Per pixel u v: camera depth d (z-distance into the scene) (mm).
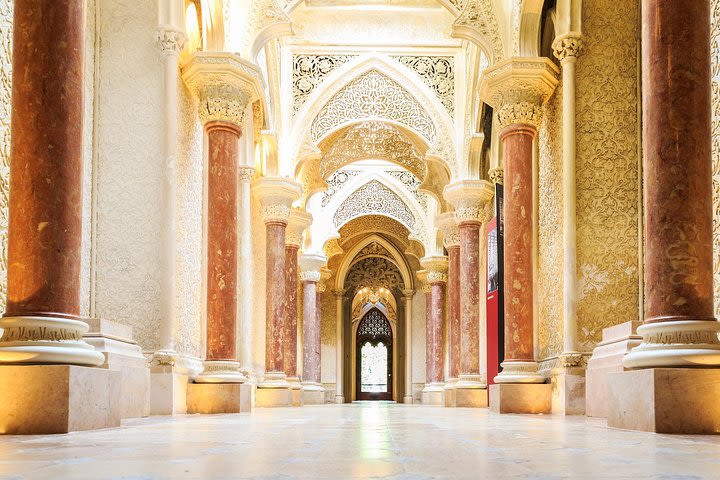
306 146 19016
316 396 26156
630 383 5566
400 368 37781
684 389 5113
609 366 8203
